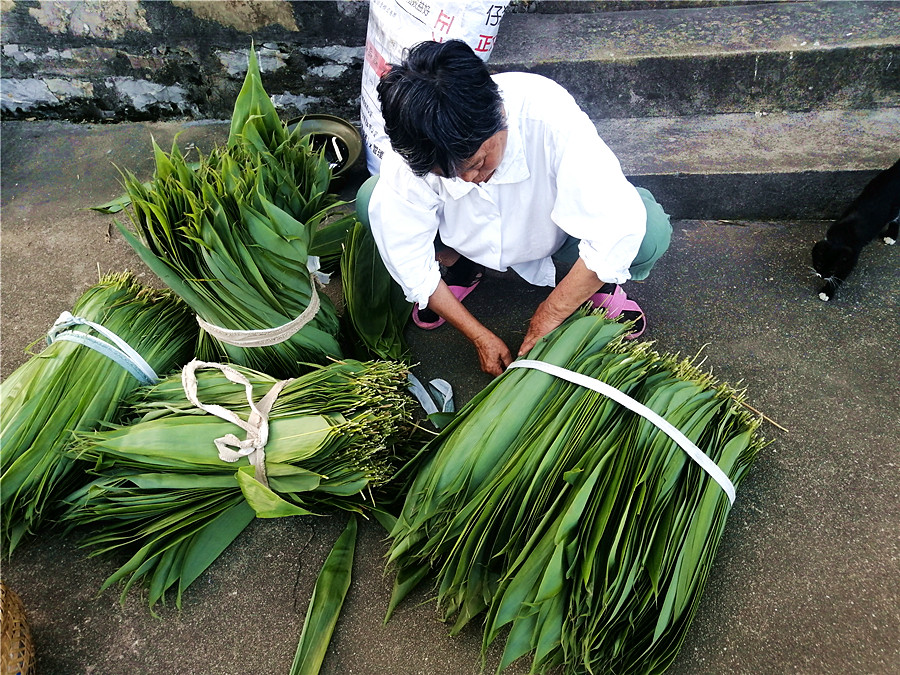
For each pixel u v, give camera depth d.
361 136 2.46
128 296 1.78
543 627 1.18
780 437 1.66
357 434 1.45
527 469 1.31
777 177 2.08
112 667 1.41
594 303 1.82
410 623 1.42
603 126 2.36
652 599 1.25
